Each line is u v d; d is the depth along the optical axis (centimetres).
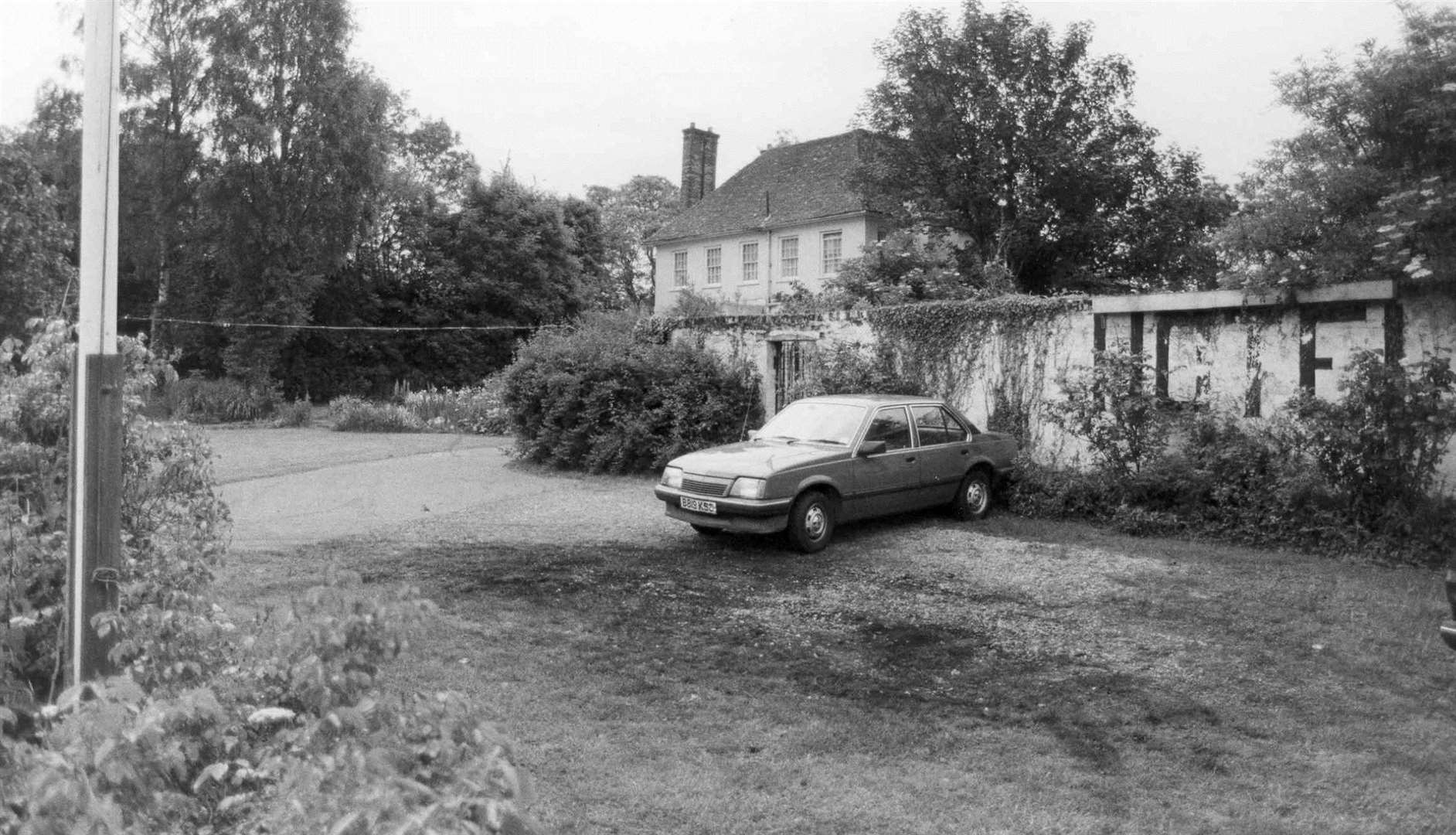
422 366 4466
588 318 1994
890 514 1149
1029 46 2567
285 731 261
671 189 6212
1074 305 1363
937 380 1507
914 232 2395
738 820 429
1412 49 1130
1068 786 478
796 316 1684
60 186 3669
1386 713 588
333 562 321
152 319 3794
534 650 671
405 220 4588
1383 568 980
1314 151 1205
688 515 1042
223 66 3488
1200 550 1066
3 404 465
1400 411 1010
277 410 3284
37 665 410
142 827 214
